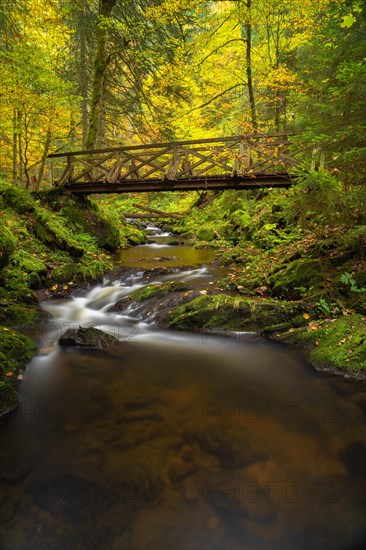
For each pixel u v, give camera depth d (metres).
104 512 2.35
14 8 10.09
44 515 2.32
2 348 4.24
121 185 10.31
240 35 13.84
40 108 11.31
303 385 3.96
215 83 15.26
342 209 4.84
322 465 2.80
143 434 3.12
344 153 4.17
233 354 4.72
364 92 3.81
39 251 8.05
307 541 2.20
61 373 4.17
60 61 13.70
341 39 5.22
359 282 5.29
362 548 2.16
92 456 2.85
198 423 3.28
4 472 2.68
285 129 13.08
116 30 13.05
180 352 4.79
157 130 16.45
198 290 6.63
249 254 8.62
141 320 5.97
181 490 2.54
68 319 6.05
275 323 5.21
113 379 4.07
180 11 12.86
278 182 8.90
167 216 15.64
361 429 3.22
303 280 5.84
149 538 2.20
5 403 3.40
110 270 8.73
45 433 3.12
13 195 9.02
